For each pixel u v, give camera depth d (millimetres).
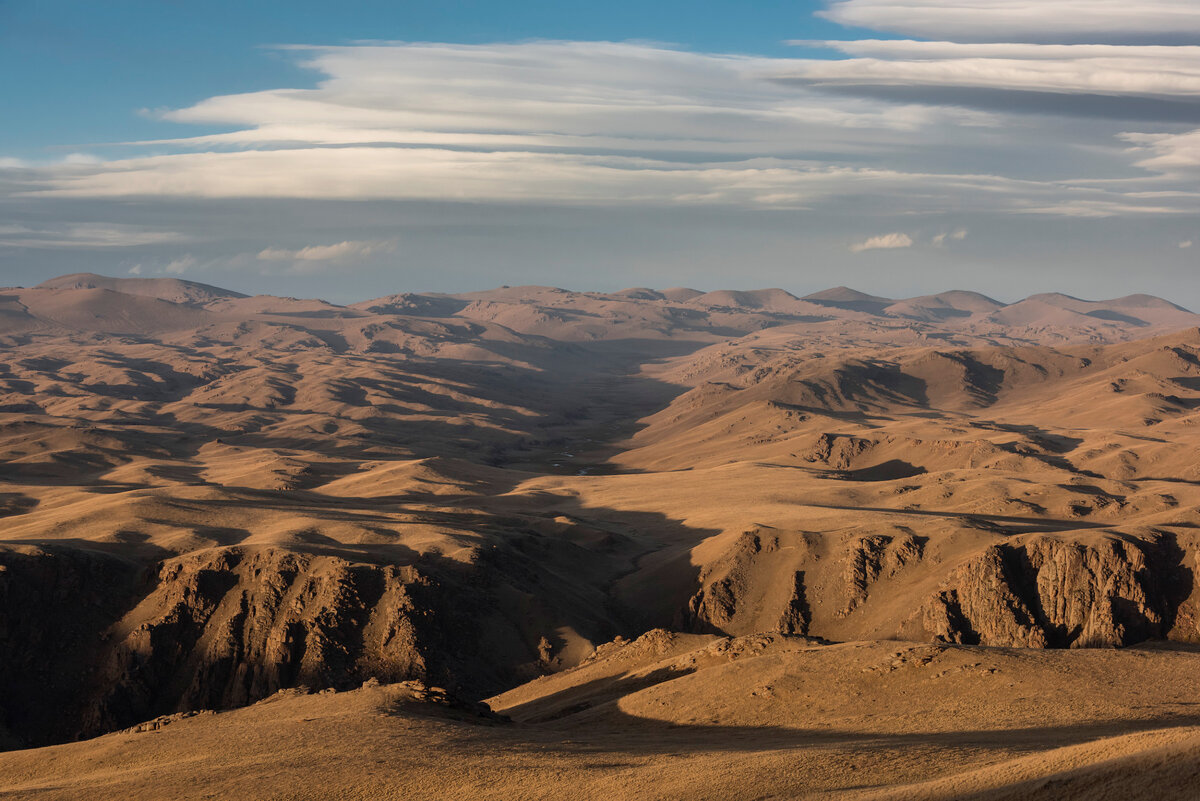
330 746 74000
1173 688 77688
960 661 86500
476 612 178875
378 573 177000
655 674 109625
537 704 120125
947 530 189250
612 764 66312
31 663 162125
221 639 168625
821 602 183875
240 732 81188
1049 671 83188
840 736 74375
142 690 163125
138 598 177375
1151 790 40000
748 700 87312
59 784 72000
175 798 64562
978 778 50250
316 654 164875
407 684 93500
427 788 63812
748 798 55406
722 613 185875
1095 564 164500
